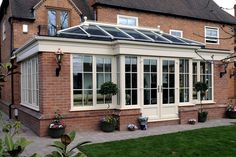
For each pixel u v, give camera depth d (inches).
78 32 434.0
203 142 325.1
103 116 423.8
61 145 85.8
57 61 390.0
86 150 293.4
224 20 844.6
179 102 477.7
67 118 398.3
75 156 85.9
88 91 420.8
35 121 409.1
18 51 521.7
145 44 432.8
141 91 436.5
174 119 466.6
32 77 456.1
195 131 392.5
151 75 448.5
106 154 277.7
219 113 546.6
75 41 403.5
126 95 426.6
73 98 408.2
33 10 589.6
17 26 575.5
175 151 288.2
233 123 480.7
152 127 442.6
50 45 390.6
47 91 388.8
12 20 570.9
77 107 409.1
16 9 585.6
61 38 392.8
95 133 397.1
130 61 431.5
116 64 435.8
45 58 388.2
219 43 837.2
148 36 489.4
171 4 781.9
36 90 429.1
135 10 687.1
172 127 440.8
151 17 714.2
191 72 489.1
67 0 623.5
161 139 342.3
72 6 629.9
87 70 420.2
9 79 634.2
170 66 466.0
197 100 519.8
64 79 401.1
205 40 813.2
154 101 450.6
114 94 413.4
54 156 84.4
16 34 574.6
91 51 418.0
